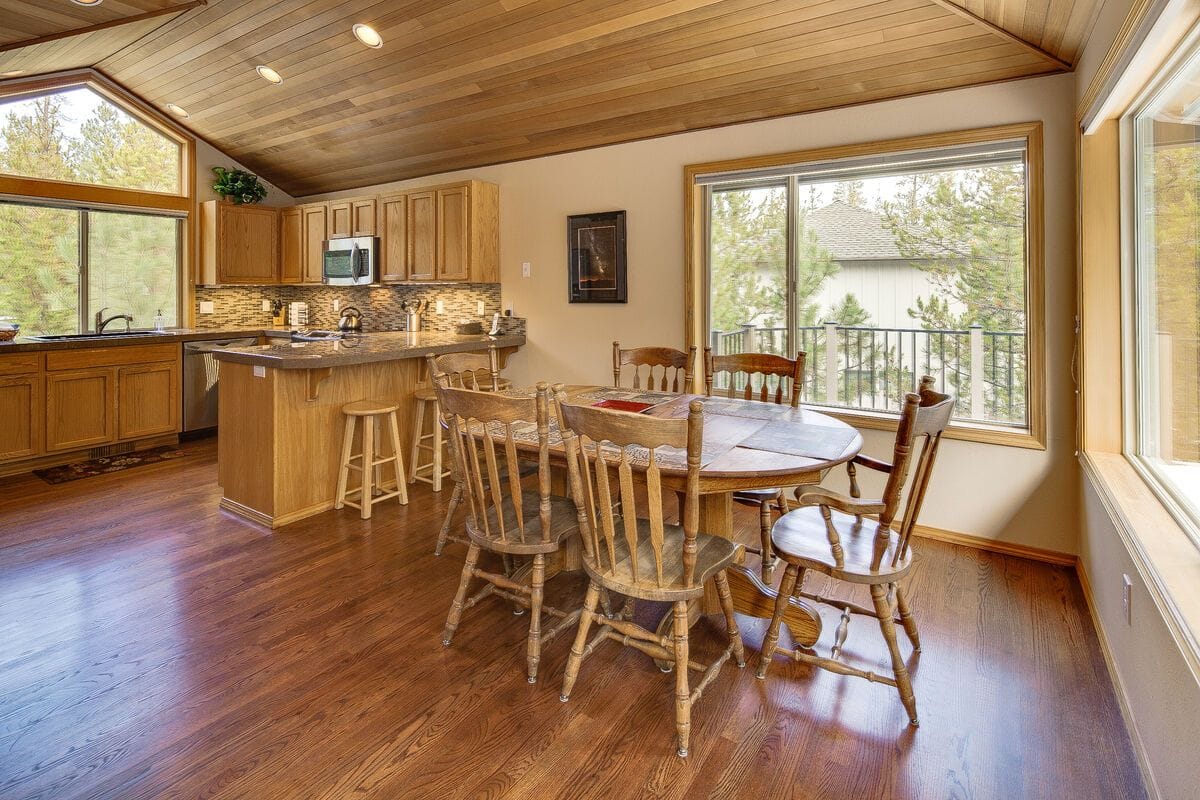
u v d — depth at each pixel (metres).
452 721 1.84
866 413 3.43
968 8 2.55
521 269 4.74
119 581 2.70
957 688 2.00
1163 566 1.61
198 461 4.67
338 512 3.60
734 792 1.58
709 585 2.44
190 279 5.74
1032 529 2.98
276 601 2.54
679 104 3.66
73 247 5.08
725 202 3.87
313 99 4.53
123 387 4.76
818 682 2.04
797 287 3.65
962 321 3.23
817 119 3.41
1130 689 1.81
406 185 5.45
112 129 5.25
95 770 1.63
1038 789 1.59
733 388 3.26
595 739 1.77
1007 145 2.94
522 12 3.25
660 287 4.07
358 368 3.82
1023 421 3.09
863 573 1.82
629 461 1.95
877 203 3.40
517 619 2.42
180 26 4.03
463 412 2.07
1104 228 2.55
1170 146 2.02
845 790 1.58
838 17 2.80
